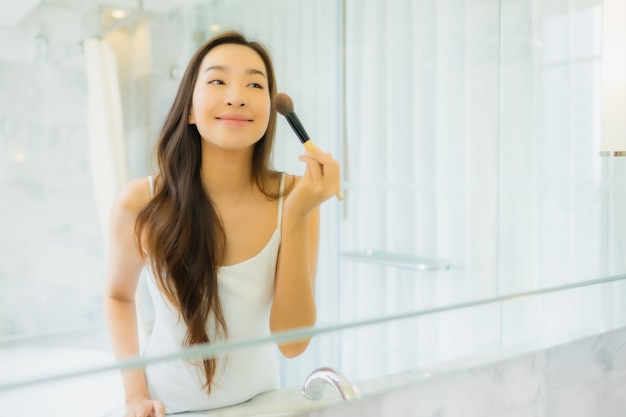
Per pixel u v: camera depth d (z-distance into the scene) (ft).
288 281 2.25
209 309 2.04
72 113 1.86
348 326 2.26
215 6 2.15
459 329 2.81
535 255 3.20
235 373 2.10
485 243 3.05
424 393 2.70
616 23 3.06
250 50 2.23
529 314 3.07
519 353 2.95
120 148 1.93
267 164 2.22
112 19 1.94
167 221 1.99
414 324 2.66
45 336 1.76
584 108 3.40
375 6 2.72
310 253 2.40
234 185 2.14
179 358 1.88
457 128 3.04
